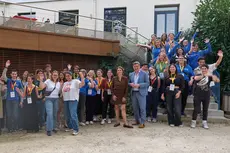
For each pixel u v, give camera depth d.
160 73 8.80
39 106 7.55
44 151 5.68
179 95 7.86
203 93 7.70
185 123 8.35
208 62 10.69
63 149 5.82
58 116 7.83
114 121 8.71
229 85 10.21
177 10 14.33
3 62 9.32
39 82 7.23
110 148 5.91
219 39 10.51
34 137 6.79
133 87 7.85
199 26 11.54
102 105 8.42
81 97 8.01
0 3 9.73
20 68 9.76
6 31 8.92
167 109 7.98
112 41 11.94
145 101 7.84
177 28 14.33
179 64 8.61
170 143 6.28
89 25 12.77
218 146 6.08
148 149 5.85
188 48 9.98
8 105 7.23
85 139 6.61
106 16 15.21
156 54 9.84
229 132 7.33
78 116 8.09
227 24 10.34
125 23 14.93
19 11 11.13
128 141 6.44
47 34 9.98
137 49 11.97
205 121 7.79
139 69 7.95
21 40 9.31
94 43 11.40
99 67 12.15
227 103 9.67
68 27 10.72
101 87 8.41
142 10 14.67
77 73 8.28
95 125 8.15
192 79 8.16
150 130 7.48
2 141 6.41
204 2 11.89
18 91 7.27
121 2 14.93
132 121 8.65
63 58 11.01
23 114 7.29
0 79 7.16
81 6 15.44
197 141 6.45
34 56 10.14
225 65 10.38
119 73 7.75
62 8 15.73
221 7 10.62
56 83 7.13
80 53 10.98
